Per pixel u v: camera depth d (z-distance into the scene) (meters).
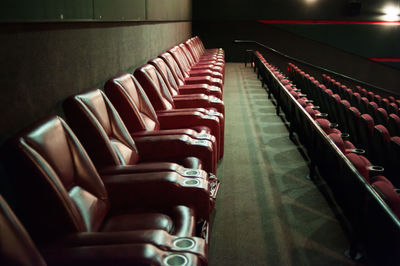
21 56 1.71
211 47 13.19
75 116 1.95
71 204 1.44
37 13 1.81
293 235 2.48
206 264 1.35
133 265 1.25
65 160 1.59
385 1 12.48
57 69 2.10
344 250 2.32
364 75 13.08
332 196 3.06
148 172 1.97
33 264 1.04
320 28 12.87
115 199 1.89
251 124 5.32
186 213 1.83
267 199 3.01
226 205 2.89
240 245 2.36
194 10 12.93
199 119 3.30
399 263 1.67
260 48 13.05
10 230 1.01
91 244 1.36
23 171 1.34
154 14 5.07
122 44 3.50
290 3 12.77
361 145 3.66
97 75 2.80
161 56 4.45
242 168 3.66
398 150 2.77
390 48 12.80
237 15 12.92
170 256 1.31
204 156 2.56
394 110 5.57
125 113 2.64
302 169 3.65
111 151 2.01
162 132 2.66
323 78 8.80
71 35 2.29
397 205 1.88
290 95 4.10
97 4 2.74
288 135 4.79
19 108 1.69
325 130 3.18
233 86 8.53
